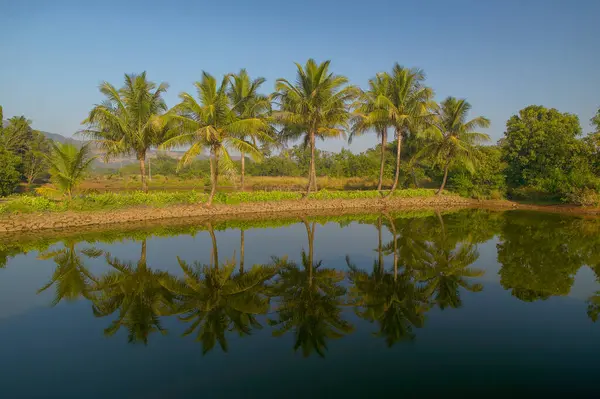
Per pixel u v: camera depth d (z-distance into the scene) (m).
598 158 29.28
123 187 41.25
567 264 12.27
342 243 15.59
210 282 10.32
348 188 42.38
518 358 6.15
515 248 14.66
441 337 6.97
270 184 43.47
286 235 17.33
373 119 27.28
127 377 5.55
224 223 20.73
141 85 23.28
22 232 17.34
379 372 5.68
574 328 7.38
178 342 6.75
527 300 8.96
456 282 10.41
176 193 25.19
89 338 6.92
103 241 15.59
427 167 40.97
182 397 5.00
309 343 6.71
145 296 9.20
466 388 5.23
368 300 8.97
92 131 23.81
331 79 24.53
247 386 5.29
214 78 20.22
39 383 5.39
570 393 5.12
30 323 7.60
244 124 20.47
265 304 8.69
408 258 13.11
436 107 30.08
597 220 22.36
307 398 4.93
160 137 24.83
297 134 29.95
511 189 34.19
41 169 43.44
